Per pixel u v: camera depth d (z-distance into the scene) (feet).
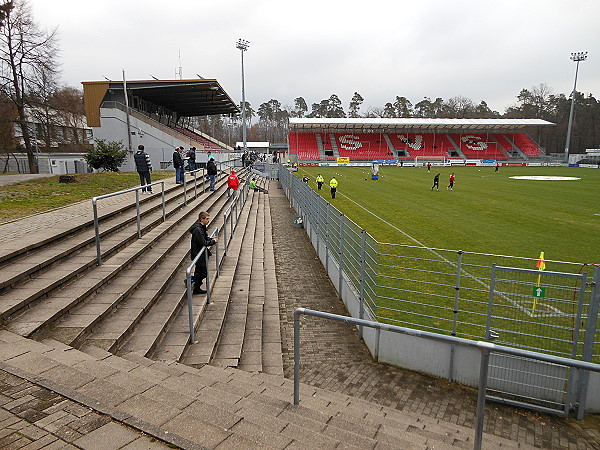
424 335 11.08
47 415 10.38
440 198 86.33
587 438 17.66
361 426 13.10
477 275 31.89
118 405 11.12
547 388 19.84
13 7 96.12
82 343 16.96
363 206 75.82
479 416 11.12
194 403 11.63
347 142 238.89
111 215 35.55
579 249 44.60
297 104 451.53
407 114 411.95
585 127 290.56
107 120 122.31
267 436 10.04
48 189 53.62
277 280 38.73
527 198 85.61
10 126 125.70
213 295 27.99
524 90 354.54
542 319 22.30
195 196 57.31
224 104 173.68
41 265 21.61
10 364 13.28
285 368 23.07
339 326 29.04
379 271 34.50
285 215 76.13
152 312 22.12
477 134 250.16
